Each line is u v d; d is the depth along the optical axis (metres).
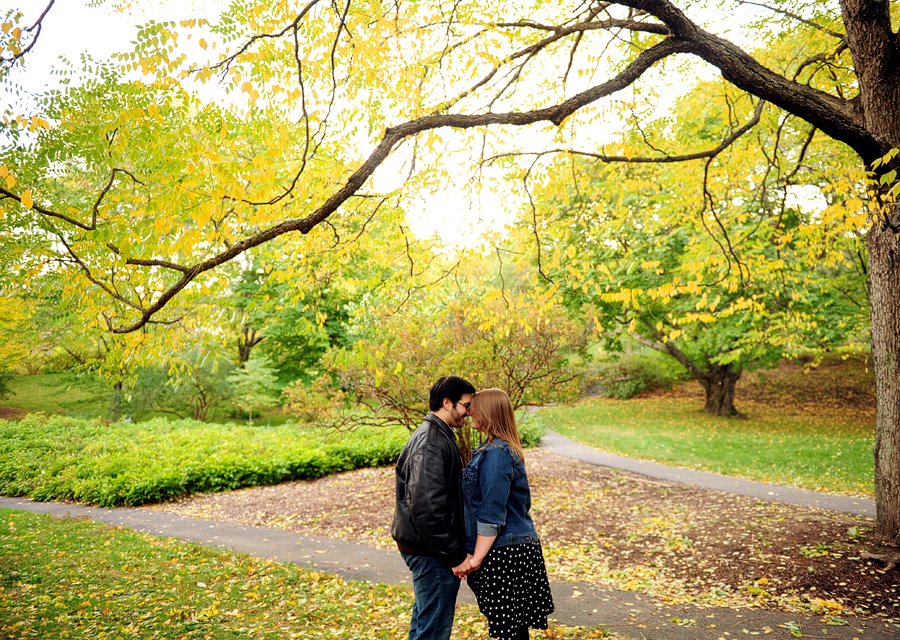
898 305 5.05
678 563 5.49
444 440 2.64
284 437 14.05
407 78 4.82
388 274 6.66
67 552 6.34
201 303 4.94
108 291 4.09
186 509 9.35
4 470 11.77
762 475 10.91
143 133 3.30
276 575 5.46
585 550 6.28
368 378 8.05
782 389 24.70
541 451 14.36
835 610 4.04
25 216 4.20
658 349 21.03
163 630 3.92
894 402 5.05
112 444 13.57
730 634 3.74
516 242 6.29
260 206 3.82
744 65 4.36
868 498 8.72
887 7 4.61
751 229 7.69
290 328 19.25
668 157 5.37
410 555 2.62
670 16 4.17
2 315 5.22
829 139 7.54
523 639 2.63
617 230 7.35
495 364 7.95
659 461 12.75
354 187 4.05
